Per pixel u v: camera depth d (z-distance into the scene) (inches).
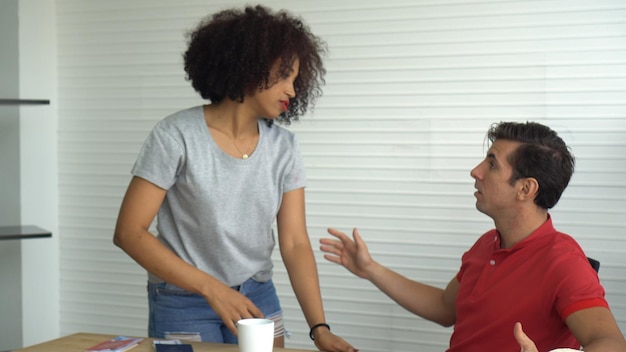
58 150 155.4
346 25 133.8
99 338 77.4
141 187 81.8
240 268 87.0
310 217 137.8
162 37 145.6
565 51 121.6
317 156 136.9
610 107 119.6
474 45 126.5
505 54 124.8
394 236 132.7
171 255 79.6
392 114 131.9
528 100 123.8
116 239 81.8
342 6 133.9
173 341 75.1
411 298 89.4
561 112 122.1
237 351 72.4
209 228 84.0
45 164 154.7
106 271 152.8
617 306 120.3
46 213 155.1
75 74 153.2
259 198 85.3
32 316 154.6
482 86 126.3
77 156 153.7
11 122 150.7
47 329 156.3
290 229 89.9
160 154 81.4
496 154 78.5
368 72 133.0
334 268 136.6
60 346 73.9
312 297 86.3
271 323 65.1
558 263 72.7
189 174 82.0
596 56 120.0
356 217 135.0
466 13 126.6
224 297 77.0
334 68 135.0
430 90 129.4
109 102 150.6
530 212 77.5
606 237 120.6
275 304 91.9
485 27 125.7
